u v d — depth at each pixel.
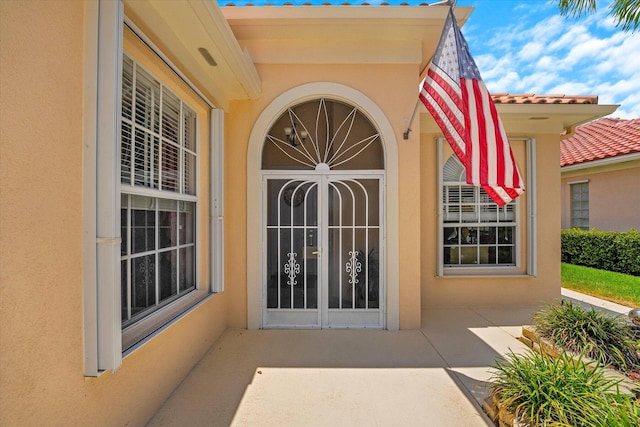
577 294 7.50
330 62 5.24
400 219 5.22
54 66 2.00
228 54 3.88
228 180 5.30
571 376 2.65
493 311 6.23
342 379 3.70
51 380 1.97
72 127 2.15
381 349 4.49
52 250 1.99
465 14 4.70
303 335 4.98
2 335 1.69
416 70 5.26
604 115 6.20
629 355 3.50
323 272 5.33
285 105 5.28
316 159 5.44
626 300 6.75
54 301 2.00
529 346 4.50
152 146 3.40
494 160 3.61
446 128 4.02
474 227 6.68
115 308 2.26
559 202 6.64
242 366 4.01
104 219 2.25
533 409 2.47
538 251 6.62
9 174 1.73
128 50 2.87
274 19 4.77
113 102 2.25
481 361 4.13
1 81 1.69
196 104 4.31
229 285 5.28
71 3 2.14
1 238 1.69
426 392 3.43
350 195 5.39
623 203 9.27
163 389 3.26
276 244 5.40
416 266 5.23
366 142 5.46
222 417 3.03
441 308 6.45
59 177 2.04
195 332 4.07
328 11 4.73
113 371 2.24
